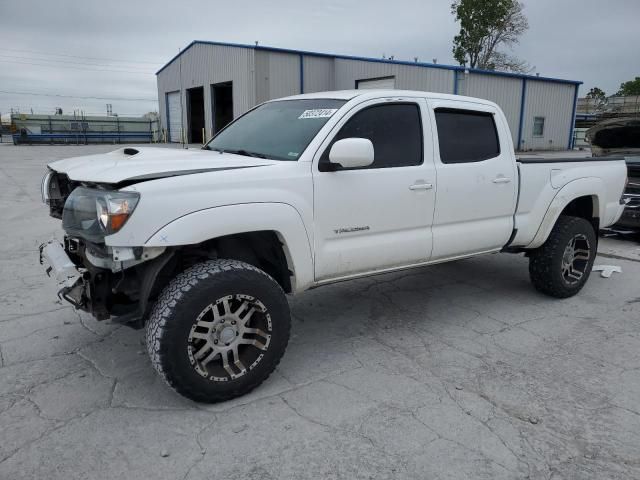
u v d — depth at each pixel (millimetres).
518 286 5762
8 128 57438
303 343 4219
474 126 4574
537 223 4973
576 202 5641
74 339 4164
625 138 8492
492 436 2959
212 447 2832
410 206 4059
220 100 32719
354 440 2910
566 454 2811
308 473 2641
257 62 27938
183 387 3068
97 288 3252
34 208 10008
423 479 2604
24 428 2973
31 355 3879
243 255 3730
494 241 4730
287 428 3014
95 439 2885
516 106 28500
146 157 3467
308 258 3570
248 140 4145
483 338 4340
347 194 3699
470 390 3469
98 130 50562
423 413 3186
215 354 3172
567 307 5113
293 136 3834
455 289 5641
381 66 27375
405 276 6105
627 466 2725
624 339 4336
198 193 3064
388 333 4438
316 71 29797
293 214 3418
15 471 2615
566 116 31406
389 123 4020
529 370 3766
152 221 2916
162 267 3094
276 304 3312
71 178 3277
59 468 2645
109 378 3559
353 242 3830
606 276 6152
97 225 3020
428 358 3953
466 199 4414
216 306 3123
